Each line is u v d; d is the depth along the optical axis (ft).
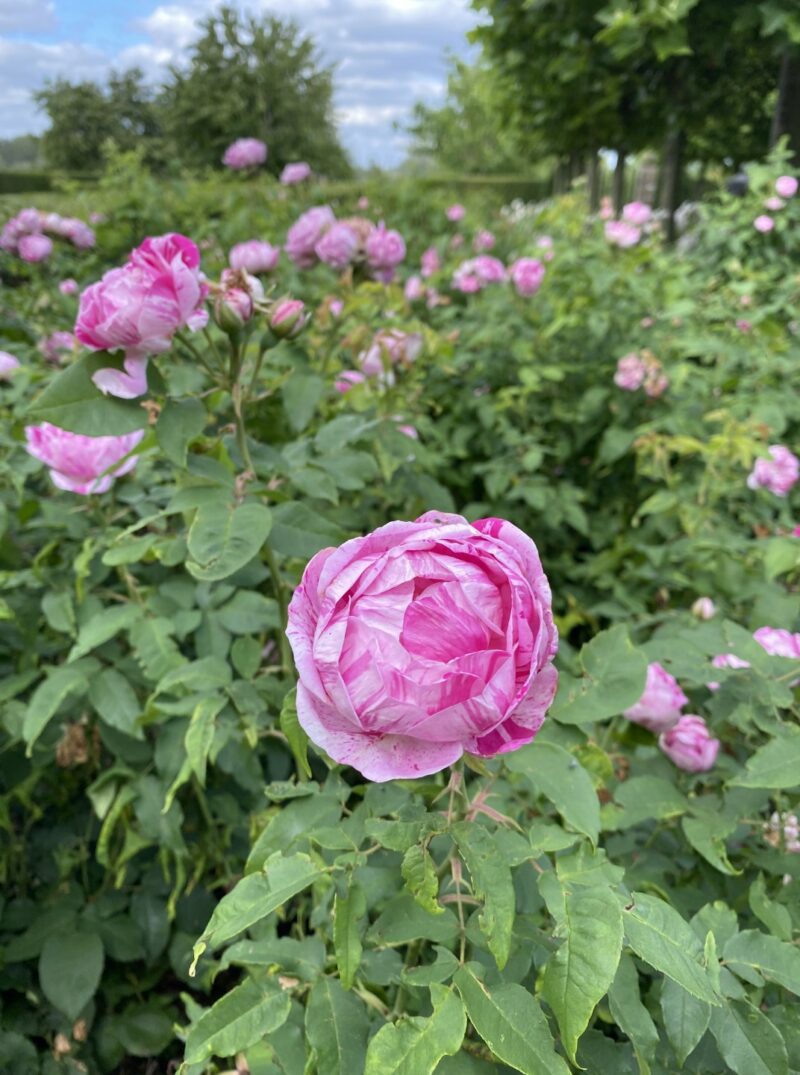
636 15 5.90
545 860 1.14
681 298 3.79
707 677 1.40
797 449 3.39
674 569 2.77
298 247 2.99
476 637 0.81
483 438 3.44
